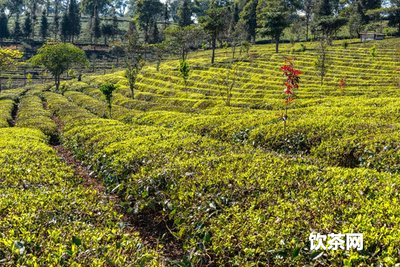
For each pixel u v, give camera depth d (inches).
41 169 628.1
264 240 350.9
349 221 355.3
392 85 2209.6
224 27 3673.7
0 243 334.0
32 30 5196.9
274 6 4264.3
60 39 5177.2
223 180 494.3
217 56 3779.5
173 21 6584.6
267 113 1062.4
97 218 434.6
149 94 2561.5
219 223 406.0
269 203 423.8
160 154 648.4
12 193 480.4
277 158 590.6
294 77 759.7
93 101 2231.8
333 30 4148.6
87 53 4749.0
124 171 612.4
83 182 661.9
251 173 514.9
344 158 655.1
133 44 3184.1
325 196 418.9
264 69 2970.0
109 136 878.4
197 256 366.9
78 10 5762.8
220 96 2324.1
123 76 3435.0
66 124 1353.3
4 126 1425.9
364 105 1067.9
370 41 3735.2
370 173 488.4
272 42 4495.6
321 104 1234.6
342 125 767.1
